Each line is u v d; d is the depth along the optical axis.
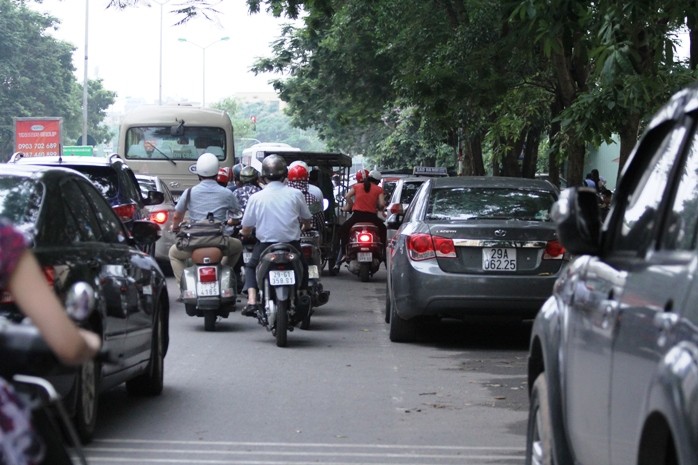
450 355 14.94
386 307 18.28
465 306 14.88
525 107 30.36
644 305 4.86
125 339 9.88
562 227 5.79
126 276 10.01
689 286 4.38
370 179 26.59
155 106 37.88
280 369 13.49
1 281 3.66
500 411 11.22
